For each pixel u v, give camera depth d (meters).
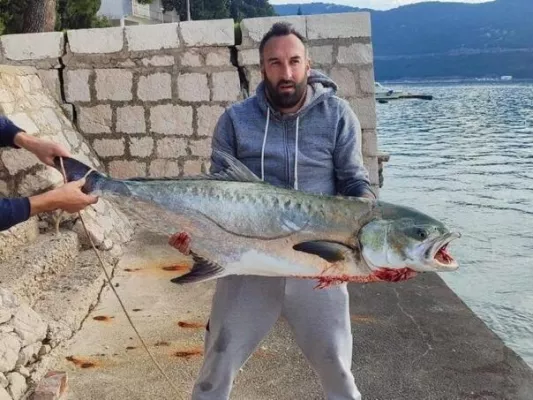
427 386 4.51
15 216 3.10
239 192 3.11
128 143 9.05
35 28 12.45
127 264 7.00
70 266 6.46
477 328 5.48
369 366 4.80
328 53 8.58
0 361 4.08
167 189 3.20
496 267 9.70
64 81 8.98
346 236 2.95
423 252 2.83
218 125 3.51
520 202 15.99
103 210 7.65
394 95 77.19
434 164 22.98
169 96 8.92
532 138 30.97
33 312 4.70
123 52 8.87
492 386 4.50
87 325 5.46
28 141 3.54
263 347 5.08
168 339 5.21
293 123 3.39
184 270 6.81
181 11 47.56
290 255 3.06
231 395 4.39
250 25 8.70
